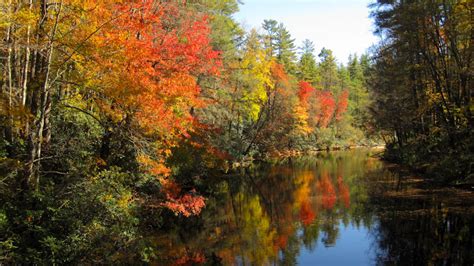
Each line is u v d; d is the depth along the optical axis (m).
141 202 15.98
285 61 63.84
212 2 29.25
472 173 20.34
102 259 10.97
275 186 27.86
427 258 12.12
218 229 17.11
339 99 73.44
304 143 60.97
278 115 48.28
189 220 18.33
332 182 28.05
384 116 37.59
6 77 12.22
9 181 10.31
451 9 23.09
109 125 12.90
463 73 22.62
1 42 10.03
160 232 16.27
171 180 18.80
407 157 32.81
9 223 9.37
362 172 32.16
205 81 25.66
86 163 13.37
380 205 19.31
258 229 17.06
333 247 14.20
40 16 10.27
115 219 12.02
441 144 25.52
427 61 26.86
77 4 10.38
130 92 11.27
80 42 10.47
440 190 21.22
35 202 10.07
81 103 13.07
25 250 9.36
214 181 27.80
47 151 12.34
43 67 10.78
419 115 29.47
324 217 18.30
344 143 69.44
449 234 14.04
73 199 10.87
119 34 11.04
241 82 36.88
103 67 10.96
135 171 15.40
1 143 11.45
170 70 13.96
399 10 26.12
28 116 9.83
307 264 12.73
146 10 13.33
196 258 13.45
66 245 10.02
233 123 41.28
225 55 31.16
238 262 13.03
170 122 13.72
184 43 15.45
